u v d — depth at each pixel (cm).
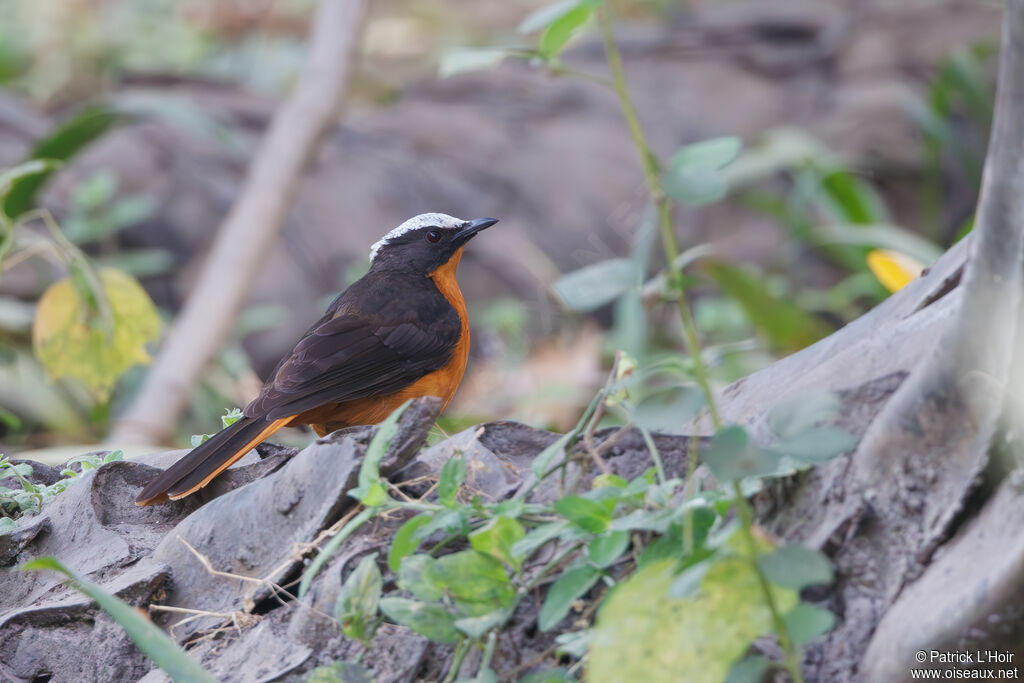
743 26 2330
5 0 2408
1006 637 361
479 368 1689
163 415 1490
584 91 2169
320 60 1666
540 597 461
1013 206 373
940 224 2114
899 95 2053
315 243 1866
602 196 1998
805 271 1975
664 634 375
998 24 2261
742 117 2152
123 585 520
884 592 412
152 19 2452
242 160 1886
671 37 2317
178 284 1795
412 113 2119
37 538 588
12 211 1377
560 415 1463
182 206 1817
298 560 495
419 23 2784
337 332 870
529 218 1959
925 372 409
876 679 390
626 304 1217
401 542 438
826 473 433
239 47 2514
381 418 894
